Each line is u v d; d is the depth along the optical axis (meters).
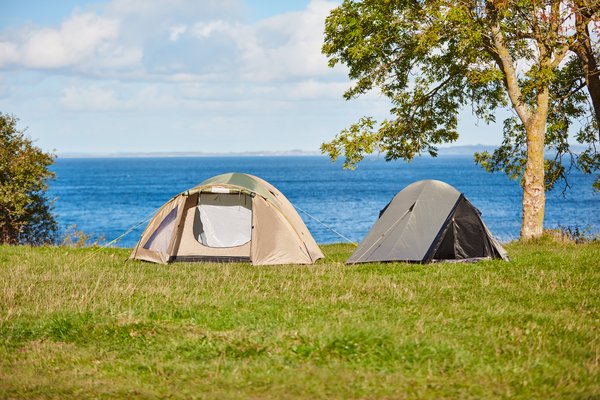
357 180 147.75
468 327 9.54
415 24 21.94
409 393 6.91
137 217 67.19
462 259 16.48
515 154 25.62
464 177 164.88
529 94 23.48
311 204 78.50
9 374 7.98
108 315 10.30
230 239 17.80
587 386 7.02
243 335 9.02
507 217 61.69
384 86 24.44
